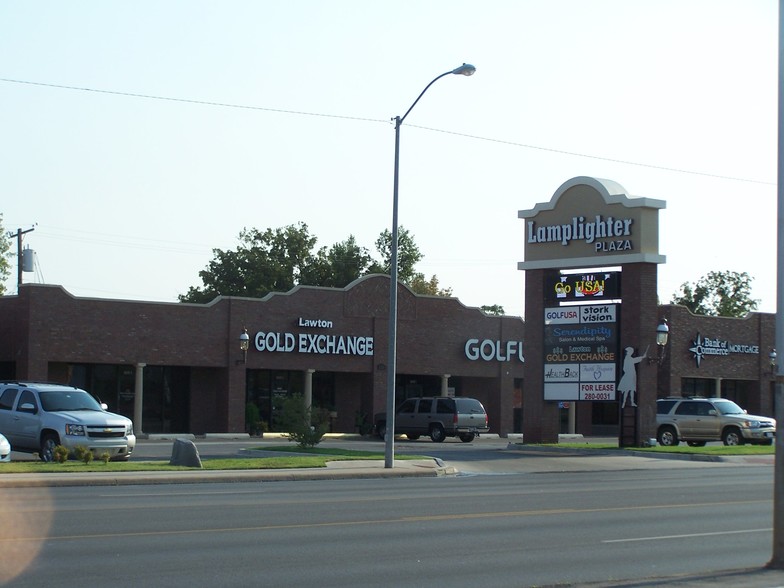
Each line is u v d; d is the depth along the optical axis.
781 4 13.07
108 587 10.93
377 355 54.34
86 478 23.47
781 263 13.00
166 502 19.45
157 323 47.69
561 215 42.03
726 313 96.94
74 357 45.41
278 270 83.62
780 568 12.72
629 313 40.09
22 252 55.44
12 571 11.74
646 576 12.41
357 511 18.58
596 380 40.94
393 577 12.02
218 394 50.34
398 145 30.30
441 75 29.05
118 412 48.31
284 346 51.22
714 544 15.31
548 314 42.41
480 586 11.57
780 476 12.86
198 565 12.42
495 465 33.50
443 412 49.12
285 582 11.50
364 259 91.88
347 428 55.41
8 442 27.50
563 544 15.05
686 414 44.97
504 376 58.59
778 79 13.05
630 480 28.45
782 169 13.02
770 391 64.44
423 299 56.19
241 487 23.78
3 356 45.88
